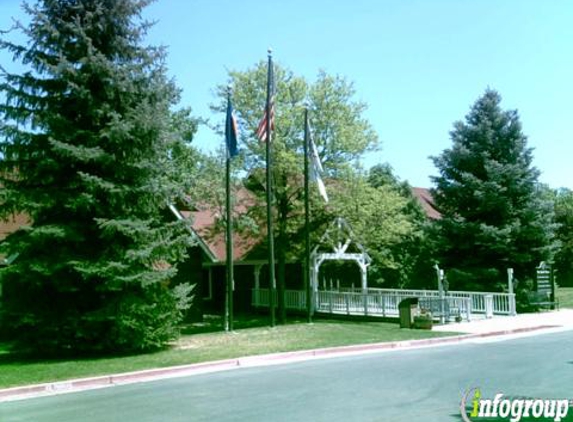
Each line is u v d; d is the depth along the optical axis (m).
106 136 15.16
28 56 15.45
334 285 36.12
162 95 16.23
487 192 28.19
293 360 14.32
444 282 24.84
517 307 26.72
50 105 15.70
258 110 25.16
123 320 14.89
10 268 14.72
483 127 29.53
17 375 12.46
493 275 27.81
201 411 8.89
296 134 25.72
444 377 11.22
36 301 15.40
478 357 13.81
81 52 15.51
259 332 19.91
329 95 25.92
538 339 17.38
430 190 31.00
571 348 15.06
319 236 26.92
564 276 42.72
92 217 15.62
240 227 25.05
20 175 15.65
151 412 8.96
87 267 14.71
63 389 11.45
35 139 15.35
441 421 7.89
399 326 21.36
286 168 24.61
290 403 9.21
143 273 15.11
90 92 15.41
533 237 28.14
